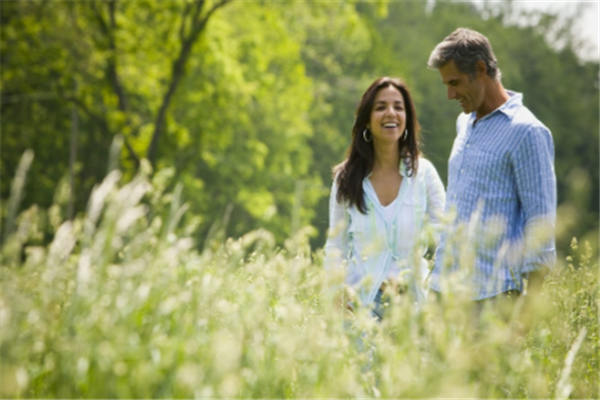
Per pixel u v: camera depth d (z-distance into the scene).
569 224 2.82
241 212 36.09
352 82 46.59
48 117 30.62
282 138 36.72
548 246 4.69
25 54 27.14
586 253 5.09
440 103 52.22
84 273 3.17
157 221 3.53
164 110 27.80
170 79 28.84
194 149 30.44
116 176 3.15
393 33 54.56
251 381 3.26
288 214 37.69
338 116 46.12
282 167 38.16
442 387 3.09
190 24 28.42
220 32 29.56
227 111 31.47
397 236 5.70
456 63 5.25
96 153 31.84
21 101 29.81
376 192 5.83
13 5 27.52
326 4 29.33
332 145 44.47
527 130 5.08
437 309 3.43
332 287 4.01
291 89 36.44
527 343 4.27
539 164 5.02
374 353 3.73
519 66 61.34
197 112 30.48
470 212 5.22
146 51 28.08
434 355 3.27
